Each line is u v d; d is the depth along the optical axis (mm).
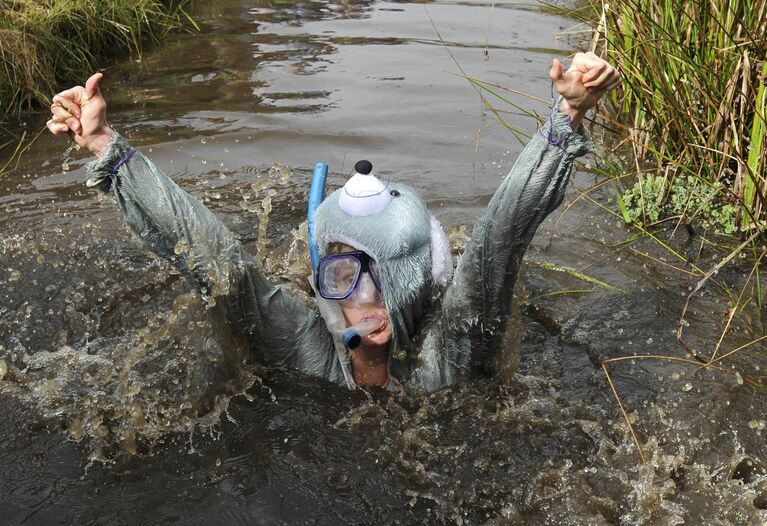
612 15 5000
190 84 6418
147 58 6969
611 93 5547
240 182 5012
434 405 3135
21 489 2830
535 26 7613
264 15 8133
